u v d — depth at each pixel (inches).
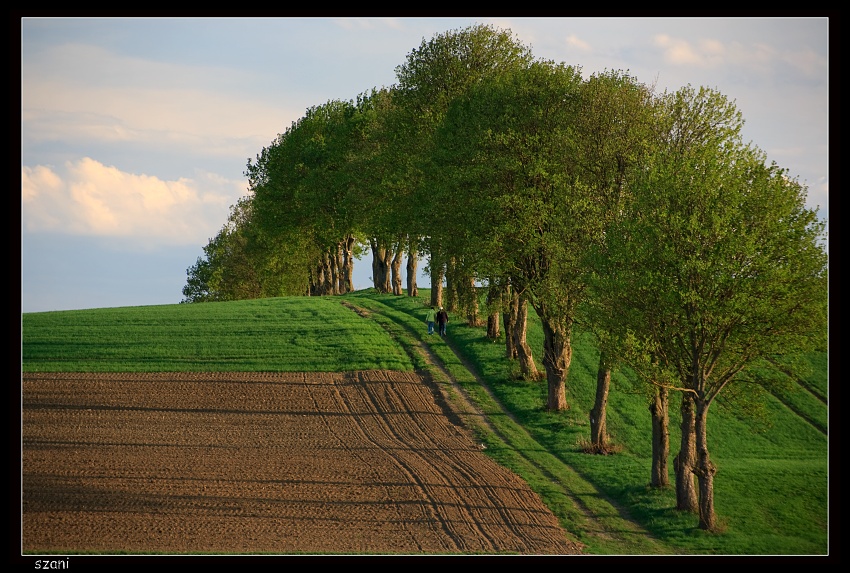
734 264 2645.2
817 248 2623.0
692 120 3260.3
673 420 4222.4
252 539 2456.9
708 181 2773.1
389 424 4062.5
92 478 3085.6
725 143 2886.3
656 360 2923.2
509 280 4234.7
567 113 3954.2
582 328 3528.5
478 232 4111.7
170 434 3804.1
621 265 2960.1
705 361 2783.0
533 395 4488.2
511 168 4035.4
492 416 4215.1
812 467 3555.6
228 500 2859.3
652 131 3378.4
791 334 2635.3
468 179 4192.9
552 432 3932.1
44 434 3732.8
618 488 3166.8
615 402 4503.0
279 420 4104.3
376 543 2452.0
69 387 4557.1
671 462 3705.7
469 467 3368.6
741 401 2903.5
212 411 4234.7
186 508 2758.4
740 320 2662.4
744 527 2817.4
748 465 3592.5
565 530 2662.4
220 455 3472.0
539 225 3941.9
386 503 2869.1
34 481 3026.6
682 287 2728.8
